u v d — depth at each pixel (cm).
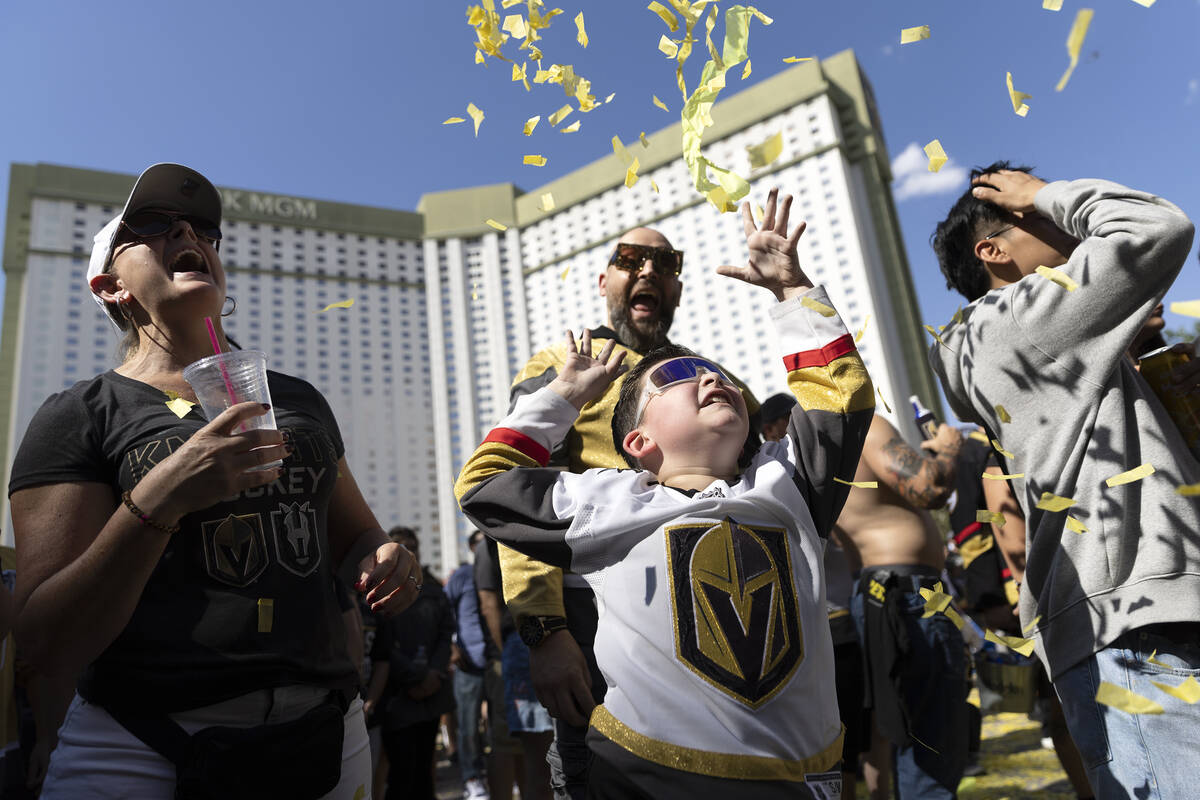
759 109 10056
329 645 146
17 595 124
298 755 128
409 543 566
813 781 118
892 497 282
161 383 155
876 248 9894
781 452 158
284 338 10688
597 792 127
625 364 217
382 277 11519
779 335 163
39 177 9481
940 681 250
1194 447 147
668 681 123
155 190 161
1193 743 128
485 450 165
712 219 10131
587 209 11225
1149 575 136
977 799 350
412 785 428
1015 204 179
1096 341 148
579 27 174
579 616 193
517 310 11512
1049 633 151
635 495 142
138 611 129
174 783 125
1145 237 139
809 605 134
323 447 161
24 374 8800
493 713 420
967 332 175
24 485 133
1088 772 144
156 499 114
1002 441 167
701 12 155
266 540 140
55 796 125
